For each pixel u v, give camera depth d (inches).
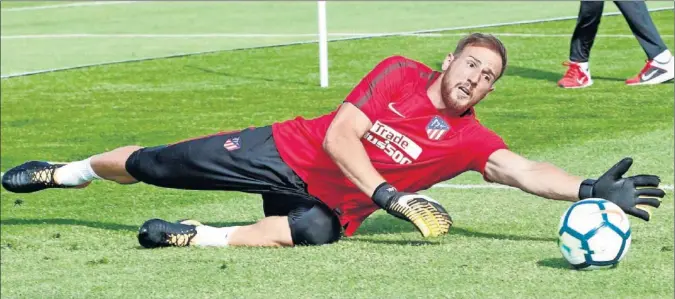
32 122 896.9
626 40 1196.5
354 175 462.3
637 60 1081.4
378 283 420.5
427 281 421.4
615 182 455.5
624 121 812.0
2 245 513.7
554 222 531.5
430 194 604.4
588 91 937.5
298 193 488.1
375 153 476.1
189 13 1668.3
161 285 429.1
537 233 508.1
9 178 552.7
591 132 776.9
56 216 581.6
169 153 503.2
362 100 470.0
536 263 444.1
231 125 855.7
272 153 488.7
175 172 502.6
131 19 1622.8
